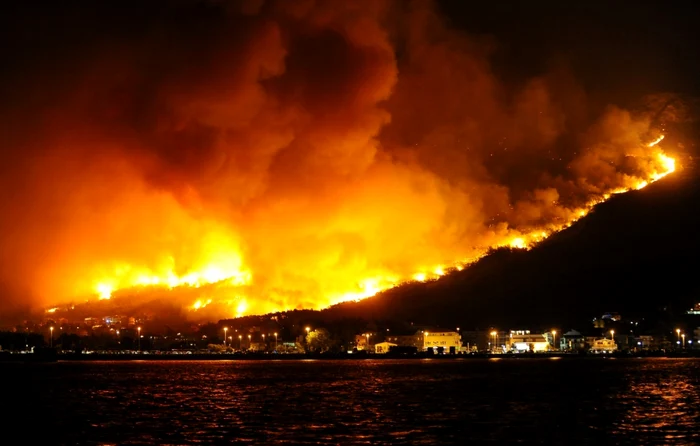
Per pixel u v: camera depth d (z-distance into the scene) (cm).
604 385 13288
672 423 8356
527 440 7338
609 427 8100
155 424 8688
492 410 9644
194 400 11375
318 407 10162
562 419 8750
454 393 11981
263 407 10250
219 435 7812
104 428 8419
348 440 7406
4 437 7888
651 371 17400
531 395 11538
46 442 7562
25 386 14388
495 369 18938
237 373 18188
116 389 13575
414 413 9400
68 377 17100
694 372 16950
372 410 9744
